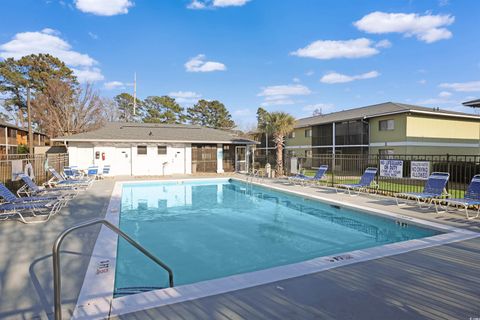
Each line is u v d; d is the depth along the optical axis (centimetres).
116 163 2081
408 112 2288
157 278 505
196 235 781
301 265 438
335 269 422
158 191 1547
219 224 896
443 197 934
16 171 1045
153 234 791
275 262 596
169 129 2538
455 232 622
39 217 780
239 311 308
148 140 2067
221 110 5181
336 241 729
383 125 2533
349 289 360
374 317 298
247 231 820
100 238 579
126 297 339
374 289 361
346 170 2403
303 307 318
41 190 1052
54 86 3378
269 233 798
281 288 362
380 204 960
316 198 1118
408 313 306
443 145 2495
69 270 424
